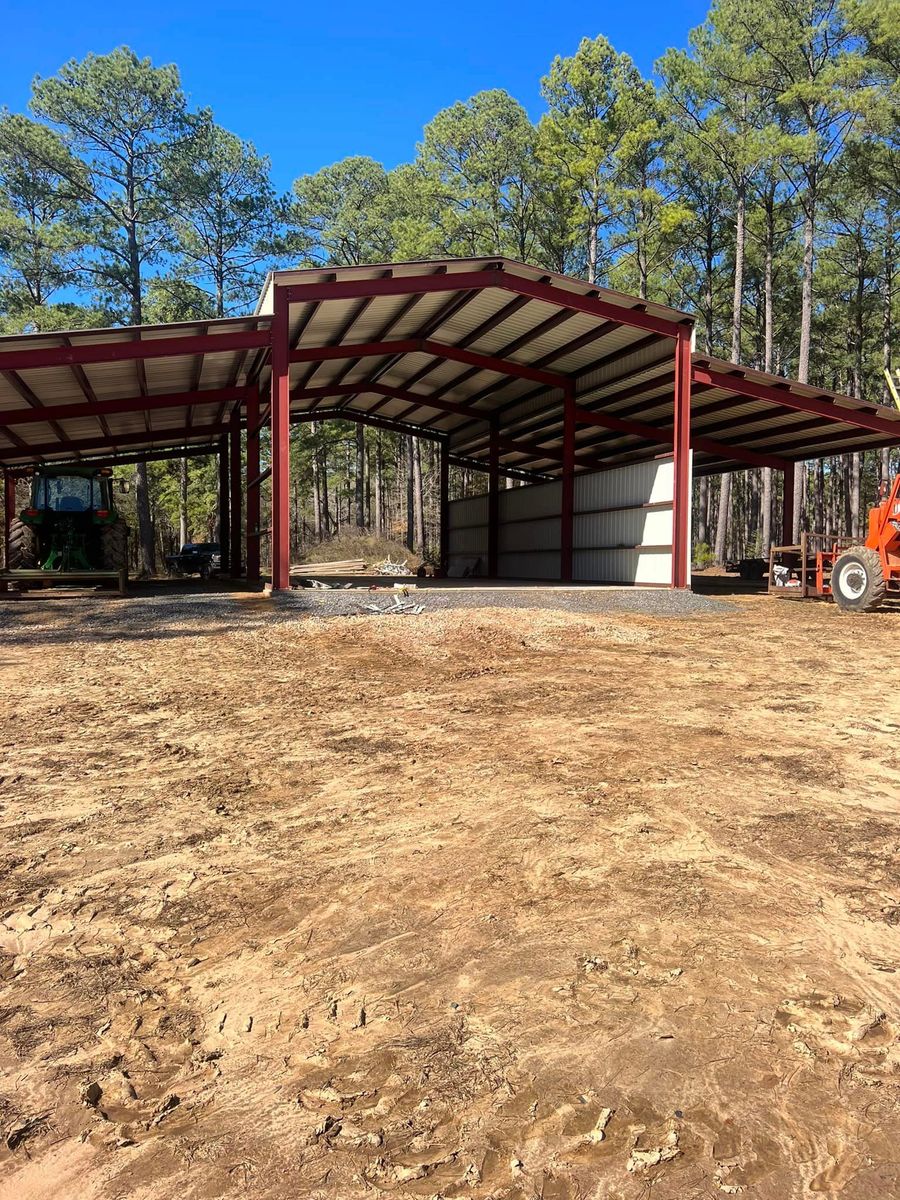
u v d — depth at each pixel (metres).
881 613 12.35
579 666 7.43
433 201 28.28
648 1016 2.03
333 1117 1.70
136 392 14.84
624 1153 1.57
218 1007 2.13
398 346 16.08
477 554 24.38
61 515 13.95
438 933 2.49
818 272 31.20
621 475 16.64
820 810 3.50
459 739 4.76
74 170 25.02
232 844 3.22
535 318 14.75
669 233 25.94
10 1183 1.54
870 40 21.56
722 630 10.28
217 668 7.17
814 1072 1.81
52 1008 2.13
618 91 25.08
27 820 3.49
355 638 8.71
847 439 18.84
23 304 25.77
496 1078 1.81
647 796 3.69
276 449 12.08
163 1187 1.52
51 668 7.12
